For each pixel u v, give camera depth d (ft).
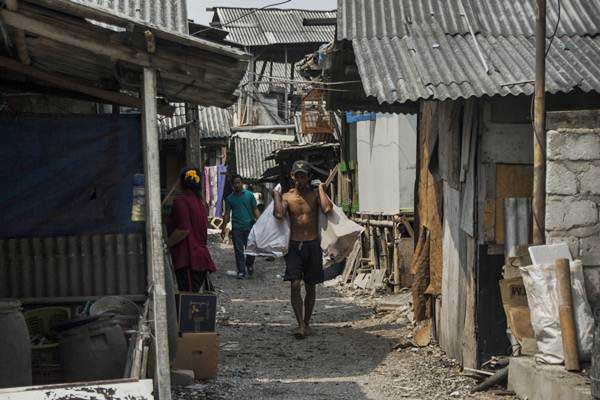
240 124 156.76
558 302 27.37
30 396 15.74
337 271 70.33
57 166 32.19
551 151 28.84
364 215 72.08
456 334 35.24
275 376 33.37
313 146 96.22
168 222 35.47
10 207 31.86
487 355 32.27
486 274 32.12
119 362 24.06
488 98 31.30
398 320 46.88
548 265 27.91
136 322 26.73
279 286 67.05
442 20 36.22
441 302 38.55
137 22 21.86
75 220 32.19
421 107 43.11
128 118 32.45
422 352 38.19
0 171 31.89
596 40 34.88
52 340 26.43
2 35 24.31
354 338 42.06
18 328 21.71
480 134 31.83
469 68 32.30
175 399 28.66
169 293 28.78
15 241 31.86
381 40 34.99
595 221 28.89
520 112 31.83
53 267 32.01
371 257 66.69
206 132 107.76
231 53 22.84
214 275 74.18
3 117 31.99
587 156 28.84
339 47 37.47
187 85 26.11
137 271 32.27
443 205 38.17
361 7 37.19
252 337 42.55
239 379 32.53
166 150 89.71
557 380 25.84
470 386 31.09
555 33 33.68
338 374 33.83
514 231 31.42
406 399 29.48
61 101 39.60
